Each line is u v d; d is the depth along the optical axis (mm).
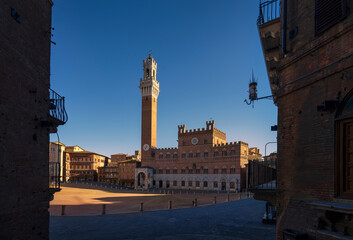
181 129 80750
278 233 9172
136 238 13906
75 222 18562
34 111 9844
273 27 12438
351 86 6781
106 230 15891
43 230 10133
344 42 7113
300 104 8797
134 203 37406
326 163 7410
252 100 13406
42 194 10203
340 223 6586
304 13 8891
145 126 90875
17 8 8859
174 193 56406
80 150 121750
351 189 6605
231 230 15742
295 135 8930
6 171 7910
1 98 7793
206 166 73750
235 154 68500
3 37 8008
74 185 72312
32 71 9797
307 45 8500
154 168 85125
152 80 91875
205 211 24047
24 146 9016
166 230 15844
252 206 26906
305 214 7895
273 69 15133
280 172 9648
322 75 7789
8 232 7891
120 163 94875
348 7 7051
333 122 7254
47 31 11125
